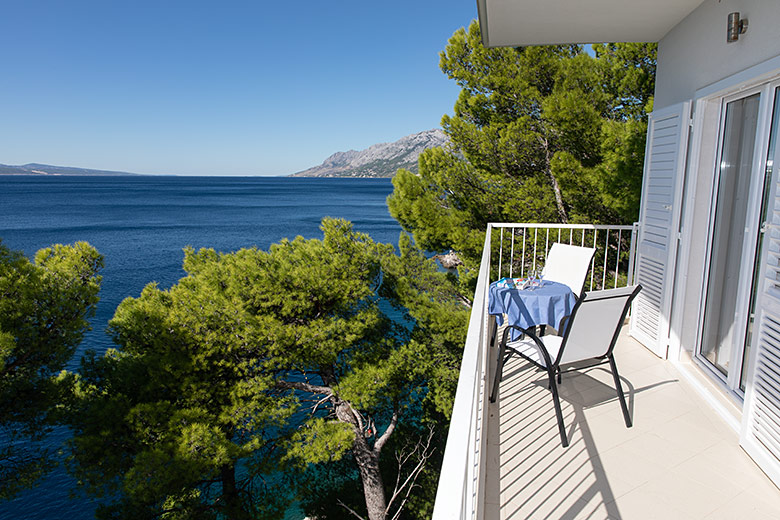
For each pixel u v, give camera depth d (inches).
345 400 323.0
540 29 151.0
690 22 130.2
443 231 346.3
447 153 353.4
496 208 335.6
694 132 125.0
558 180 295.6
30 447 432.5
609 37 157.6
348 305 328.8
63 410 256.4
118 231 1827.0
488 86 330.6
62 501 401.4
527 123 315.9
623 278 285.9
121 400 251.4
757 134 95.6
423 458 359.6
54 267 247.4
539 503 77.2
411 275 395.9
